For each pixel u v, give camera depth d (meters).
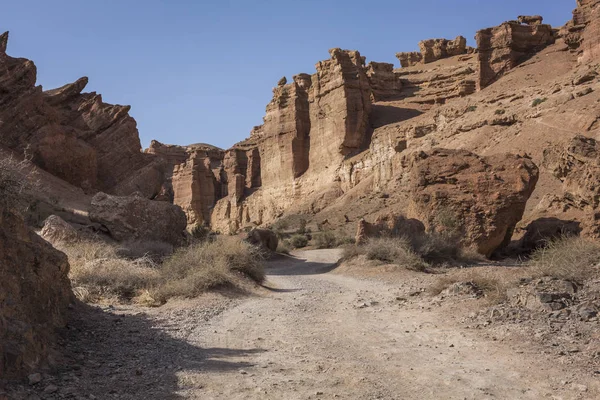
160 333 9.09
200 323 10.10
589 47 71.62
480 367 6.76
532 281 10.73
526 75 78.19
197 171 125.50
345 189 85.56
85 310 10.23
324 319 10.56
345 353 7.71
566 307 9.12
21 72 44.00
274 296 14.45
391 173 75.12
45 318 7.95
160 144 159.75
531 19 89.56
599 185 23.42
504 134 59.47
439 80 103.50
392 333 9.05
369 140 91.44
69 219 27.27
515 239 30.59
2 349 5.93
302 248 52.66
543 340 7.72
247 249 17.41
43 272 8.28
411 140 75.44
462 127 66.75
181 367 6.93
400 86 109.50
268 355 7.64
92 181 47.38
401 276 19.03
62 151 44.22
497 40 86.25
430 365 6.96
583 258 11.27
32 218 23.72
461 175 27.45
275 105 105.19
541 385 5.97
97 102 54.41
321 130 95.19
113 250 16.94
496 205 26.17
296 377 6.50
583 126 50.62
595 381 5.95
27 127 43.28
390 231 25.39
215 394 5.88
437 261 23.11
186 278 14.06
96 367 6.86
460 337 8.44
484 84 85.62
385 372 6.68
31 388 5.77
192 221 121.88
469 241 26.02
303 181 97.12
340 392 5.91
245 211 111.19
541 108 58.56
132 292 13.42
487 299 10.69
